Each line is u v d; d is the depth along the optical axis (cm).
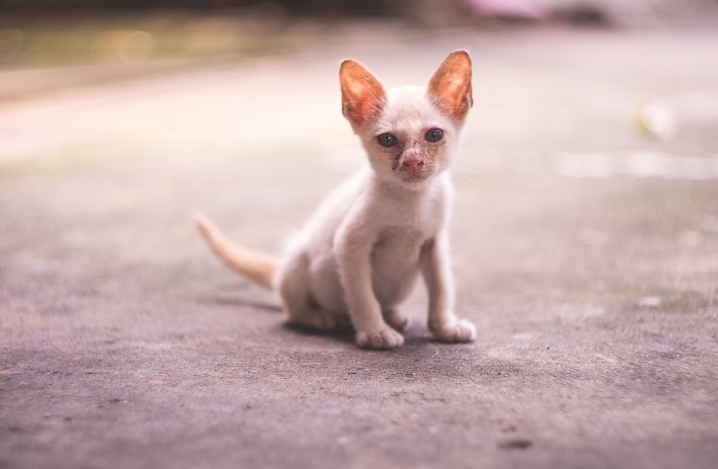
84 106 226
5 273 103
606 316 91
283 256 97
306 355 86
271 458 71
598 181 139
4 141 180
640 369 81
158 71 283
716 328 88
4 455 71
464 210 126
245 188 137
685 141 177
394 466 70
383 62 323
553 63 352
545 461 70
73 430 73
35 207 126
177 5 491
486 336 89
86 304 96
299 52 352
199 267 107
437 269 91
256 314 96
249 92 262
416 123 88
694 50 412
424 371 82
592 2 554
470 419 74
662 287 97
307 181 142
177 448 71
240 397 77
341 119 213
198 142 183
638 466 70
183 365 83
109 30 400
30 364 83
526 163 157
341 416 75
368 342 88
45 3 458
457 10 509
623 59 369
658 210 122
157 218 122
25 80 233
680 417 74
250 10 492
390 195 89
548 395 77
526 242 113
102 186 138
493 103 243
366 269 90
